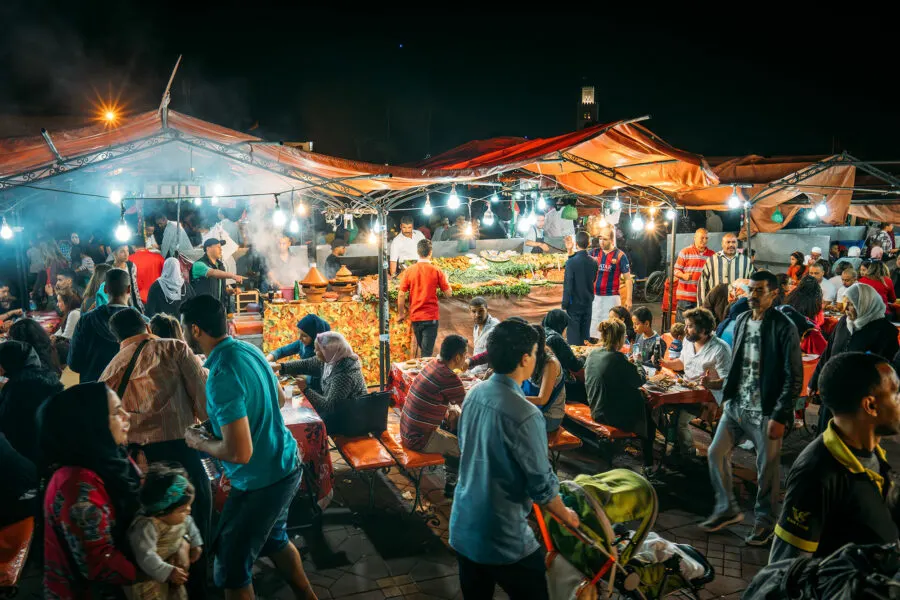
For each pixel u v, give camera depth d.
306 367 6.16
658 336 6.77
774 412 4.51
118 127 4.86
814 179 8.37
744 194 9.15
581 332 9.16
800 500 2.40
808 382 6.85
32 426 4.36
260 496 3.40
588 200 13.06
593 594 3.11
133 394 3.79
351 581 4.34
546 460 2.83
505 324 2.93
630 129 6.89
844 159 7.09
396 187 7.33
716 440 4.95
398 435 5.70
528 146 7.31
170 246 9.75
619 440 6.24
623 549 3.33
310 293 8.62
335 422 5.48
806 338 6.93
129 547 2.75
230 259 9.68
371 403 5.47
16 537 3.72
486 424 2.86
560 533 3.17
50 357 5.47
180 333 4.55
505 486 2.85
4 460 3.80
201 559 3.41
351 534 4.96
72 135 4.70
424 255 8.55
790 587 2.12
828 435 2.40
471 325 9.91
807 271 9.81
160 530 2.90
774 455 4.64
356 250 11.30
